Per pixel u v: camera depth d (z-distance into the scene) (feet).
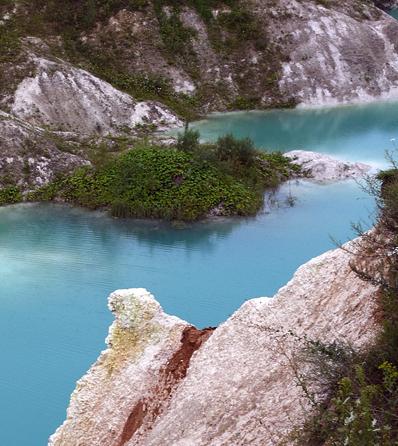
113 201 129.29
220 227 121.39
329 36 216.74
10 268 103.35
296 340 48.52
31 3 209.05
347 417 31.63
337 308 48.57
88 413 56.03
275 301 53.47
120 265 103.86
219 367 52.60
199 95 201.05
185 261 105.50
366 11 231.50
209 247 111.75
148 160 138.41
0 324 86.69
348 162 149.38
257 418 46.47
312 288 51.78
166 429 51.19
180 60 206.80
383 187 50.03
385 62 216.74
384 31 224.12
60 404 70.69
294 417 44.19
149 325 58.03
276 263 103.96
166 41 208.74
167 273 100.83
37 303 92.12
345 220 122.11
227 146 146.20
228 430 47.62
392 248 44.80
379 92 210.59
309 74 209.26
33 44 196.44
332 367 38.32
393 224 46.65
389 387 32.65
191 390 52.70
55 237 117.70
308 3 223.30
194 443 48.16
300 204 130.93
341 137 175.42
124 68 201.98
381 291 44.04
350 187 138.92
